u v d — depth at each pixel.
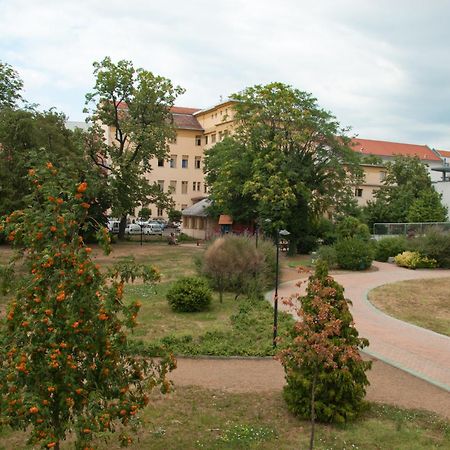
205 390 10.76
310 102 38.78
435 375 12.41
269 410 9.72
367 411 9.77
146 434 8.51
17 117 33.62
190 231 61.38
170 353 6.75
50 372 5.64
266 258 24.14
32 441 5.39
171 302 19.12
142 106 43.81
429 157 89.69
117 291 6.04
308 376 9.12
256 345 14.24
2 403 5.37
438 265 33.34
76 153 41.19
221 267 21.77
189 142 75.31
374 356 13.76
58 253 5.86
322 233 41.38
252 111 39.59
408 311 20.75
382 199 60.22
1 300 18.47
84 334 5.78
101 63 43.34
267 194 36.62
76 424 5.66
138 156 44.56
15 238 6.14
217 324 17.16
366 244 33.41
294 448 8.15
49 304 5.68
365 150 86.12
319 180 39.53
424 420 9.50
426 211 52.25
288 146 39.38
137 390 6.46
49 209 6.05
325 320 8.45
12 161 32.94
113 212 38.69
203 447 8.09
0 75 42.19
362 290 24.64
